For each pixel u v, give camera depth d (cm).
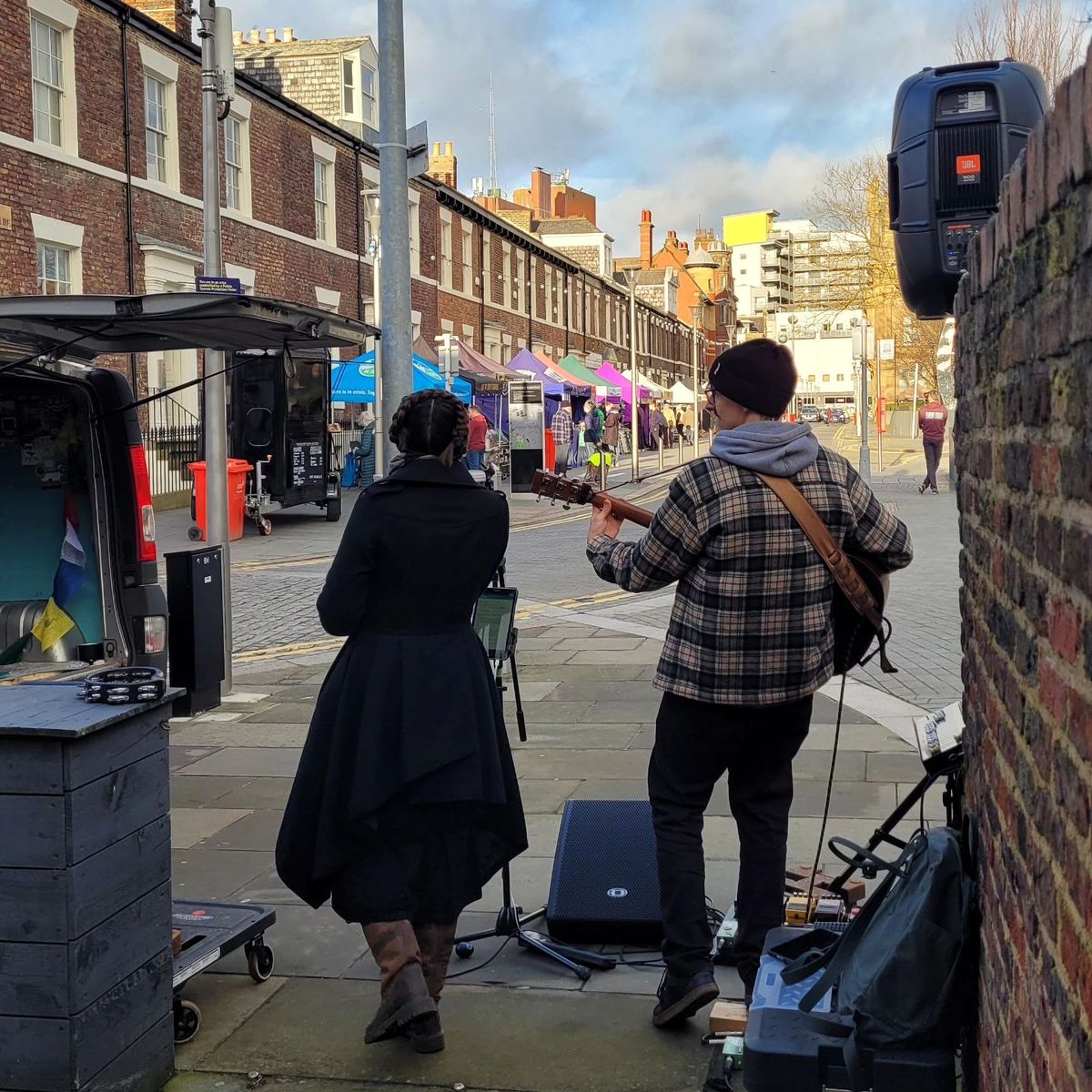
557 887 431
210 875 498
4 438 654
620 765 640
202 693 759
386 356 859
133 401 637
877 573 357
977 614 295
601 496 372
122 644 634
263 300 456
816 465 347
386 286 853
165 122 2266
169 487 2261
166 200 2234
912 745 658
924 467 3759
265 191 2628
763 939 359
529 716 758
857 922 293
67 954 297
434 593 359
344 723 353
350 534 355
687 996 350
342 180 3025
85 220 2006
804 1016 284
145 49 2167
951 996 272
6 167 1820
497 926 426
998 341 257
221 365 851
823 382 12875
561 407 3347
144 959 327
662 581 349
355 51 3256
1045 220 198
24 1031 301
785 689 343
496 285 4203
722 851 510
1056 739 188
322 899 366
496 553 372
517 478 2759
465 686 358
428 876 362
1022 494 225
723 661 342
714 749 352
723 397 351
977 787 290
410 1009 338
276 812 580
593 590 1356
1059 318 186
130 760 320
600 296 5831
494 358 4203
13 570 670
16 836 298
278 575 1514
